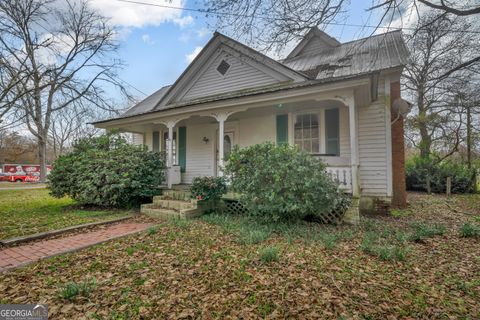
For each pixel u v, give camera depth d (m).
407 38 5.84
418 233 4.73
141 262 3.56
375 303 2.54
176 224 5.61
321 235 4.70
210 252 3.91
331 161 7.45
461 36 8.52
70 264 3.52
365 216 6.75
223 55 9.76
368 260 3.61
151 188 7.99
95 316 2.34
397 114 7.58
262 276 3.09
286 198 5.16
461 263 3.55
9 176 28.23
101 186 7.36
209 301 2.59
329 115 7.64
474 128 13.63
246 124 9.20
